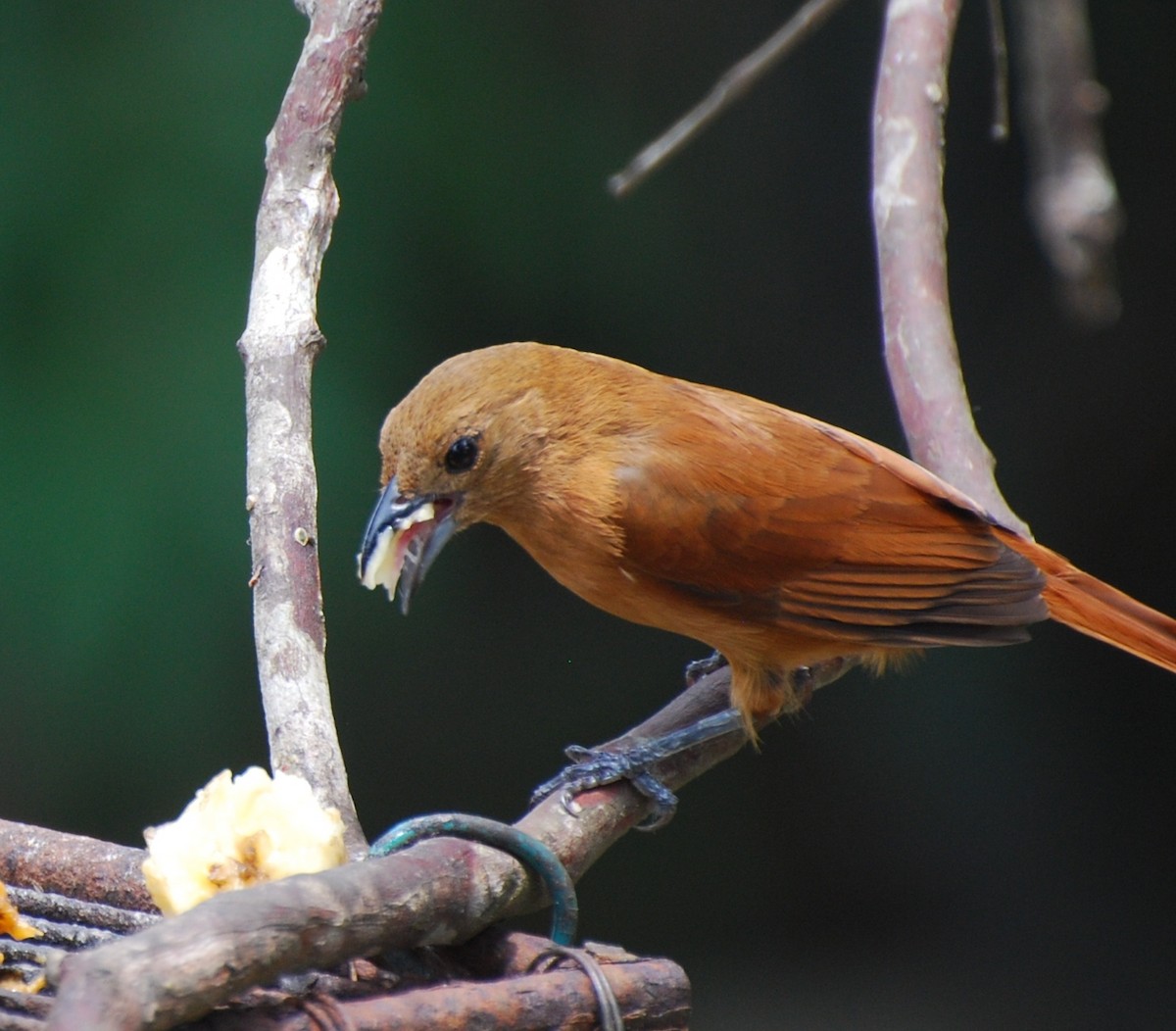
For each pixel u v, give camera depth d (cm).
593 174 1476
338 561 1289
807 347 1606
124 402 1150
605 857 1622
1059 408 1661
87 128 1185
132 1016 361
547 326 1448
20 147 1177
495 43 1416
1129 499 1658
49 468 1138
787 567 729
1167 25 1645
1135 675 1633
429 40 1372
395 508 694
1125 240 1647
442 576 1494
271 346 645
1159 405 1647
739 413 755
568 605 1525
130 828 1228
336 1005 409
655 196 1542
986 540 748
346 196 1309
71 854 550
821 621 731
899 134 787
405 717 1480
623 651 1541
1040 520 1661
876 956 1599
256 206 1191
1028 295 1656
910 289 771
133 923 529
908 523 740
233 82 1198
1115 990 1570
